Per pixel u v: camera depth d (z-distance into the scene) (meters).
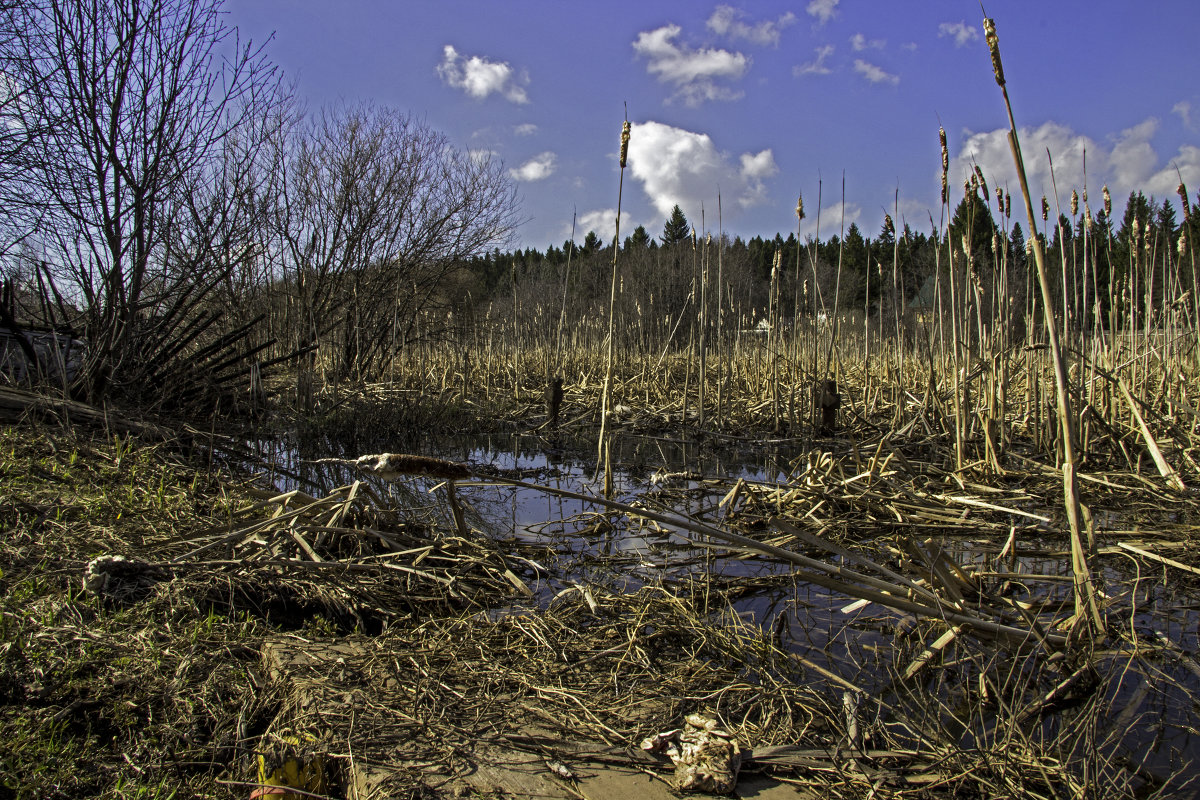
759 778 2.13
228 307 11.45
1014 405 8.98
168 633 2.93
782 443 8.98
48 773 2.12
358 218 14.84
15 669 2.53
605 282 34.12
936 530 5.20
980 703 2.47
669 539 4.95
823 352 12.19
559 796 2.01
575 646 3.03
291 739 2.21
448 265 16.45
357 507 4.37
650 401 11.98
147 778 2.17
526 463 7.95
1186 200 7.34
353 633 3.17
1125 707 2.66
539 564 4.28
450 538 4.34
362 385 12.44
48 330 8.03
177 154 7.99
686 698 2.61
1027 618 3.27
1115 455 6.77
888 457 6.15
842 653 3.15
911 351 13.20
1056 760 2.21
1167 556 4.36
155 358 8.83
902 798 2.03
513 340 18.47
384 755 2.18
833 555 4.62
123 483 5.00
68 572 3.28
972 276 6.64
